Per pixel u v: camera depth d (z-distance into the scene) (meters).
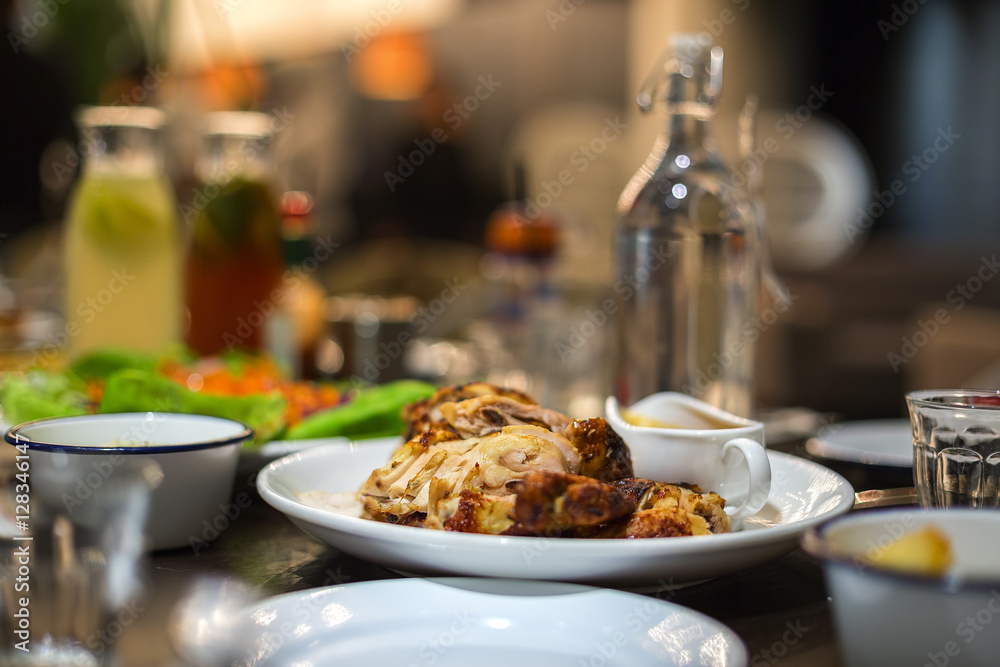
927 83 3.44
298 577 0.72
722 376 0.94
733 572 0.69
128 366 1.03
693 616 0.62
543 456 0.72
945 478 0.74
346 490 0.82
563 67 3.80
